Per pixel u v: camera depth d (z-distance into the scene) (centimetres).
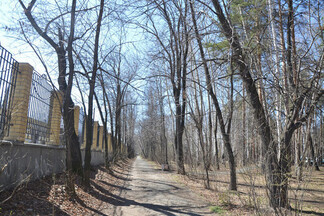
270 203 532
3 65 566
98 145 2030
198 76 1469
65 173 697
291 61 776
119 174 1652
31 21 725
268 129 705
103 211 645
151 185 1170
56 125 891
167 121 2788
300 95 714
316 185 1075
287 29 873
